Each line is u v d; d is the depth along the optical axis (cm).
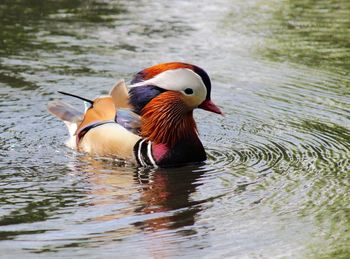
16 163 1363
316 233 1122
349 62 1947
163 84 1411
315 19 2328
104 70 1855
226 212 1185
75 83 1772
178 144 1388
